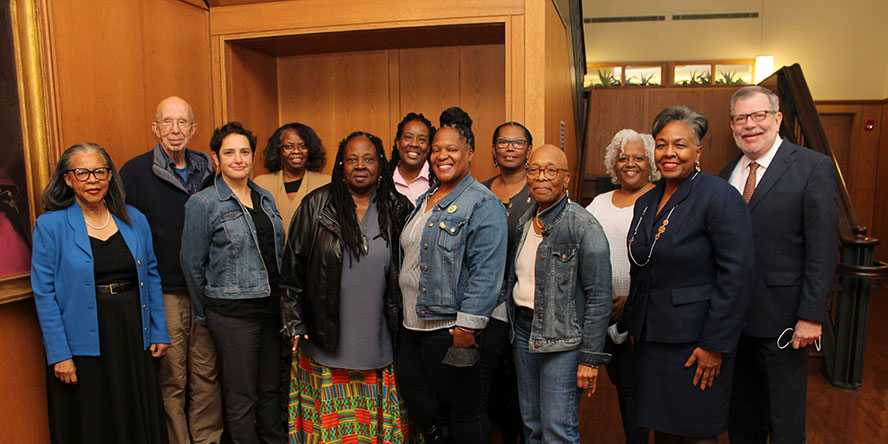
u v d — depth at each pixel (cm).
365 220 238
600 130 682
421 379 226
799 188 206
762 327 213
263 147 378
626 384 240
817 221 202
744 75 908
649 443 292
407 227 227
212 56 338
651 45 933
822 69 873
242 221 240
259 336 248
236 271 239
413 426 254
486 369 221
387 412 239
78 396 218
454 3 309
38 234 212
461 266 213
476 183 221
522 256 213
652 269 194
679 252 187
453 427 223
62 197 217
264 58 378
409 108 377
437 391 220
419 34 332
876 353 447
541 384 205
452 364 205
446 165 212
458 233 211
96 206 222
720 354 184
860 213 863
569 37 472
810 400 348
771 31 891
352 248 229
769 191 210
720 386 189
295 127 301
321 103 389
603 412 336
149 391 235
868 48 854
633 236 203
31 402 229
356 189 238
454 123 272
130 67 279
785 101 480
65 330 215
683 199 190
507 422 251
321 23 324
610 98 683
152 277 241
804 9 873
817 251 202
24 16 224
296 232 237
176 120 250
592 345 196
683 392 189
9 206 217
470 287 209
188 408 280
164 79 303
